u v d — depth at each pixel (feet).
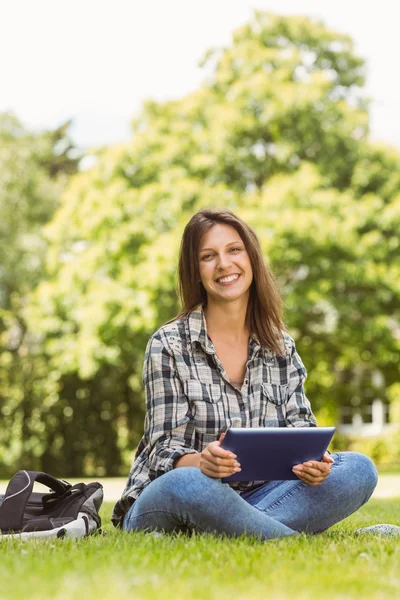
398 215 54.70
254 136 57.21
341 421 77.66
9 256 65.41
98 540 10.55
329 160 57.31
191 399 11.64
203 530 10.71
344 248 53.47
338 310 55.72
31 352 71.10
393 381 69.36
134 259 55.26
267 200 53.52
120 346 56.13
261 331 12.34
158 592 7.00
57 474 70.03
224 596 6.88
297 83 57.77
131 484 11.90
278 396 12.14
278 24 61.87
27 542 10.37
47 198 68.95
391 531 12.12
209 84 61.87
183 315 12.25
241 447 10.26
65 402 69.67
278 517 11.17
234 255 12.13
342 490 11.25
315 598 6.82
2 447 70.79
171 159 57.82
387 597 6.91
